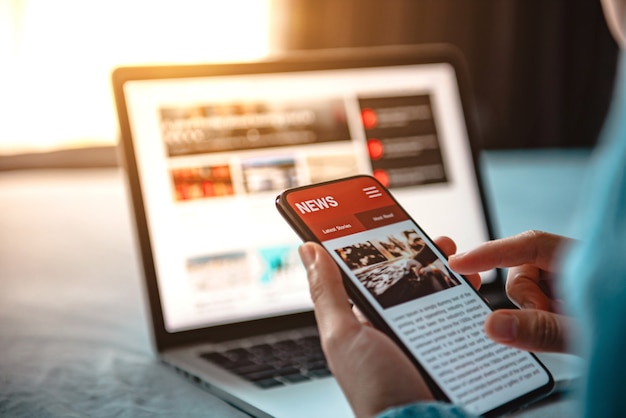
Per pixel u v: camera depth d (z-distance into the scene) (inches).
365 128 38.9
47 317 36.6
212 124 36.1
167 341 32.5
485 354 21.0
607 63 100.9
